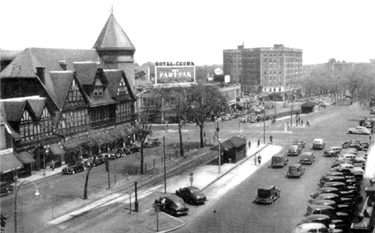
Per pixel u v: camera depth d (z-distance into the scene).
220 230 42.09
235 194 55.91
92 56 107.44
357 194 49.31
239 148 78.88
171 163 77.19
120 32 116.12
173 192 56.94
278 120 141.00
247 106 177.62
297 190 56.78
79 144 79.62
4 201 54.56
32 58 81.62
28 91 78.69
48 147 74.44
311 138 102.75
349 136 103.88
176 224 44.31
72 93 82.94
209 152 87.94
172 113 136.00
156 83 138.50
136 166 74.62
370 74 184.62
